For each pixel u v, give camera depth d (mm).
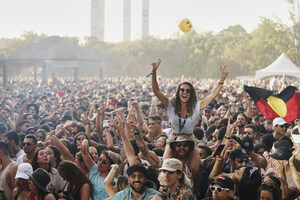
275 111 9391
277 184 6113
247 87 9492
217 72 104188
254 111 13797
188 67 113188
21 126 12461
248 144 7488
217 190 5734
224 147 6449
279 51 91000
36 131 10969
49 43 53188
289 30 81125
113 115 13328
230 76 99000
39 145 9375
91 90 32094
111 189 6316
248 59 98500
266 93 9422
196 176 6676
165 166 5664
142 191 5848
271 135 9820
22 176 6715
